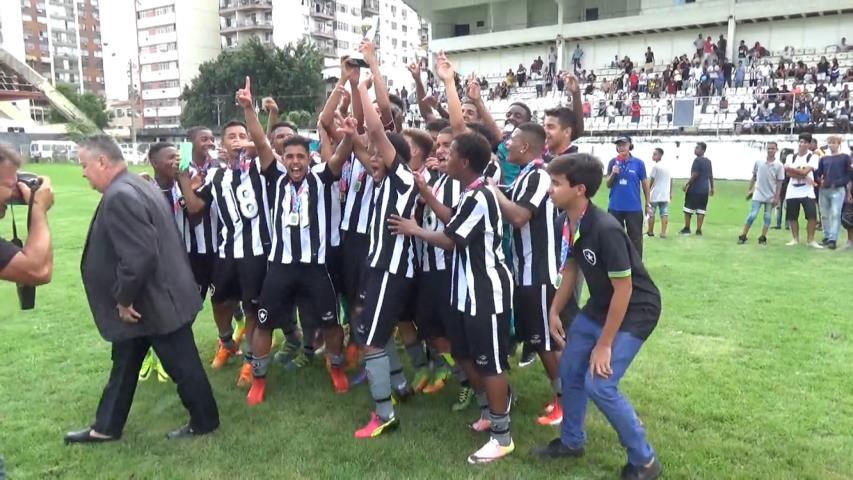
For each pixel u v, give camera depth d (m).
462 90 31.11
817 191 11.33
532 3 42.28
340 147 4.46
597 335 3.47
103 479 3.51
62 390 4.76
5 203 2.76
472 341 3.64
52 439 3.99
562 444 3.73
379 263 3.95
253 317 4.88
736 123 25.48
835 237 10.70
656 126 27.75
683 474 3.49
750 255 10.09
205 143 5.35
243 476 3.52
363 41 4.86
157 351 3.92
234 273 4.95
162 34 76.31
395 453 3.78
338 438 3.99
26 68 48.16
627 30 37.19
